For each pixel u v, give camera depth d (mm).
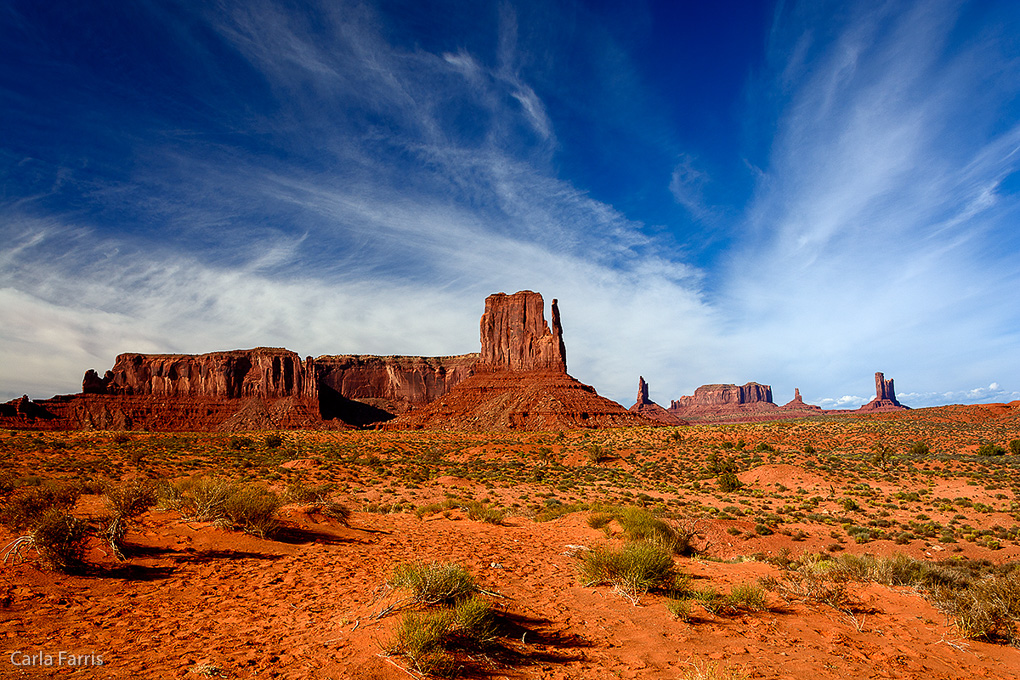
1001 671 7746
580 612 9273
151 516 14547
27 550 9594
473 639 6863
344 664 6066
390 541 16703
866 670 7457
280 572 11172
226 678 5617
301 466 51312
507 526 22094
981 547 24016
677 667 7043
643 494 41188
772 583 12188
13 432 79062
